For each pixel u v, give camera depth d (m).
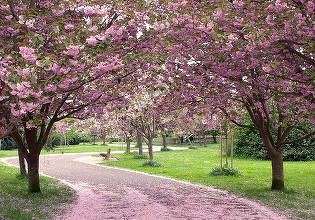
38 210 7.28
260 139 22.03
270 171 14.86
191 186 11.14
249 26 4.42
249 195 9.18
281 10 4.40
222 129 12.63
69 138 47.25
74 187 11.19
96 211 7.35
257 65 5.82
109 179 13.37
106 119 15.63
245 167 16.59
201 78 6.70
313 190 9.83
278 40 4.87
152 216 6.83
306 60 5.39
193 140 58.53
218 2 5.17
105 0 5.52
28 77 3.91
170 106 8.59
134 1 5.88
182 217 6.74
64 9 5.62
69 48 4.20
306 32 4.59
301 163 18.64
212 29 4.91
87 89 8.74
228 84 6.96
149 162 18.45
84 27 4.78
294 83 7.42
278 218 6.63
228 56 6.17
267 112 9.46
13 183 11.48
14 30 5.50
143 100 16.14
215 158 23.39
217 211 7.30
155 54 5.37
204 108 9.02
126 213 7.14
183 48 5.91
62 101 7.70
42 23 5.54
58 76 4.52
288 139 20.73
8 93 4.40
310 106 6.02
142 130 19.28
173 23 5.39
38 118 5.42
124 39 5.70
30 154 9.55
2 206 7.52
